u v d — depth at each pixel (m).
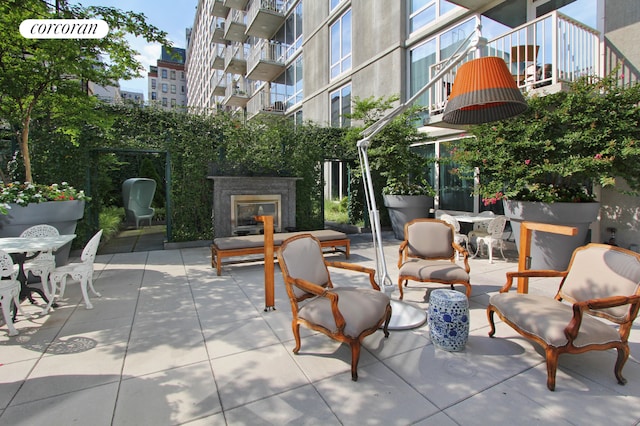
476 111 2.93
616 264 2.48
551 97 4.78
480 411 1.95
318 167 8.66
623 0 5.11
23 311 3.51
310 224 8.52
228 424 1.86
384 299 2.74
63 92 5.13
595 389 2.15
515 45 6.53
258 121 7.78
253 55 17.53
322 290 2.38
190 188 7.23
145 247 7.26
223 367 2.44
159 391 2.16
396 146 7.66
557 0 5.98
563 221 4.54
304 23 13.70
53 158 6.13
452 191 8.11
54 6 4.45
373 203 3.62
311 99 13.32
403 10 8.94
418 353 2.62
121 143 6.62
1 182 5.36
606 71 5.36
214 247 5.31
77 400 2.06
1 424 1.85
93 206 6.81
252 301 3.85
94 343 2.81
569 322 2.21
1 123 5.87
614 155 4.31
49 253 4.09
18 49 4.68
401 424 1.85
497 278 4.66
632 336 2.85
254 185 7.61
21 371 2.38
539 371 2.36
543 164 4.75
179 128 7.05
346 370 2.39
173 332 3.03
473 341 2.81
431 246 4.18
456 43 7.72
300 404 2.03
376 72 9.73
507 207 5.16
